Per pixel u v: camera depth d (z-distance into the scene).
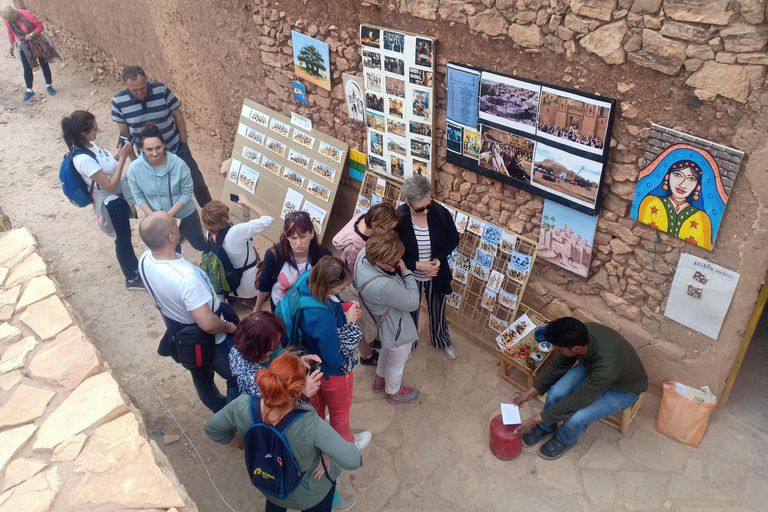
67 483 2.90
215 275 5.23
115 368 5.29
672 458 4.11
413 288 4.03
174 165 5.54
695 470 4.00
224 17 6.78
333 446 2.91
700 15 3.08
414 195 4.07
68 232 7.36
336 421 4.00
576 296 4.67
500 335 4.76
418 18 4.52
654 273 4.05
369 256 3.77
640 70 3.47
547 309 4.91
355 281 3.99
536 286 4.89
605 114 3.66
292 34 5.78
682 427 4.14
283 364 2.80
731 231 3.51
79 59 12.19
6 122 10.37
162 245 3.61
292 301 3.55
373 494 4.09
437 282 4.73
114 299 6.20
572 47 3.68
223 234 5.15
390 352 4.32
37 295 4.32
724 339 3.87
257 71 6.73
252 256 5.40
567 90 3.79
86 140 5.43
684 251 3.82
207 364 3.99
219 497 4.11
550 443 4.21
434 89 4.67
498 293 4.92
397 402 4.76
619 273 4.26
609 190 4.00
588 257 4.32
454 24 4.30
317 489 3.13
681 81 3.33
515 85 4.07
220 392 4.94
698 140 3.38
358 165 5.96
